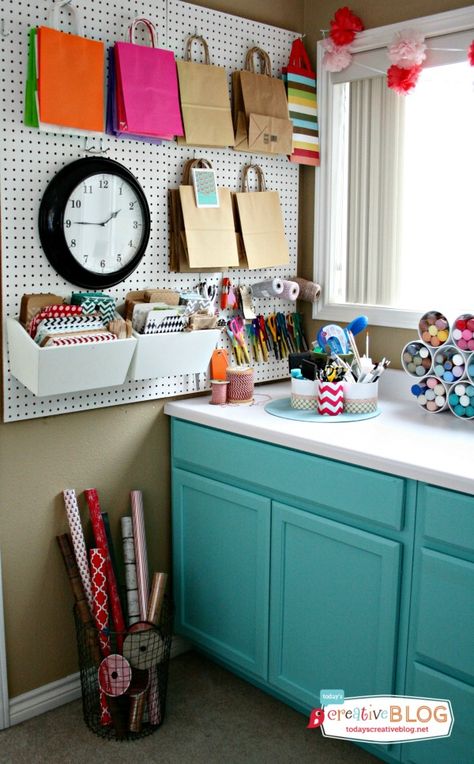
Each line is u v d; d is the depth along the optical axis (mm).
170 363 2182
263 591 2174
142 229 2184
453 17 2168
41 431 2111
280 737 2141
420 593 1785
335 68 2467
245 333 2561
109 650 2154
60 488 2180
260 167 2498
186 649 2592
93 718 2211
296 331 2711
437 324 2193
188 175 2279
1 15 1852
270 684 2215
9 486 2072
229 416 2211
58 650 2254
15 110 1907
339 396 2193
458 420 2174
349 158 2523
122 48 2033
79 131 1989
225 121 2297
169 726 2184
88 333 1955
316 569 2027
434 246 2342
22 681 2189
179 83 2189
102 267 2105
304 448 1975
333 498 1938
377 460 1812
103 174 2064
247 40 2410
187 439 2342
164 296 2189
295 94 2506
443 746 1786
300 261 2715
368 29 2391
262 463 2109
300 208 2684
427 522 1746
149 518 2426
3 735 2135
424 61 2270
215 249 2305
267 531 2131
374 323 2500
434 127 2287
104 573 2143
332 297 2660
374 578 1887
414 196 2367
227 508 2258
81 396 2164
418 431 2045
